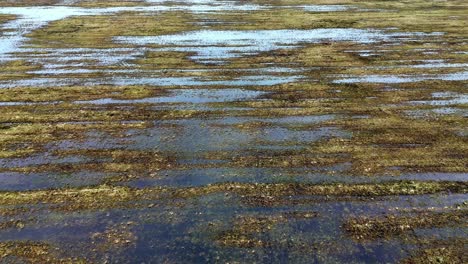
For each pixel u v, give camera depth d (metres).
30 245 6.58
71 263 6.23
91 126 10.60
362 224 7.04
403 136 9.98
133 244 6.61
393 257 6.31
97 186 8.09
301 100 12.20
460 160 8.93
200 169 8.66
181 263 6.23
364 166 8.72
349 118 10.98
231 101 12.16
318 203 7.58
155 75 14.48
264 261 6.26
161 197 7.76
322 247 6.53
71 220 7.14
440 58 16.48
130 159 9.05
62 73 14.75
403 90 12.95
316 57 16.59
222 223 7.08
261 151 9.35
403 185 8.06
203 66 15.48
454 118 10.96
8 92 12.80
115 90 13.05
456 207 7.45
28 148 9.49
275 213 7.32
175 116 11.19
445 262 6.20
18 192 7.89
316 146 9.55
